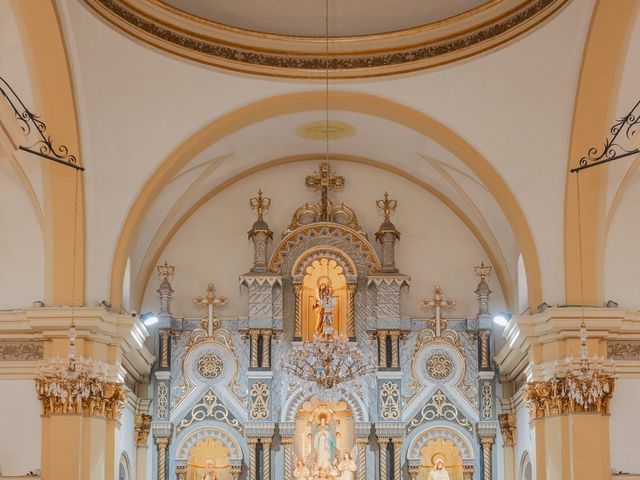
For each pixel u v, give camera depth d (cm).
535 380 1711
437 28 1708
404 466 2027
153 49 1661
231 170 2067
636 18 1512
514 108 1712
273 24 1739
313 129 1981
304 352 1662
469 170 1917
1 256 1734
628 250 1759
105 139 1694
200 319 2081
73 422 1628
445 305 2086
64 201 1692
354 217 2095
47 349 1678
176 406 2048
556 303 1720
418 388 2059
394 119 1797
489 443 2028
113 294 1723
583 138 1669
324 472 1827
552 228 1733
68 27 1542
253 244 2100
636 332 1702
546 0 1588
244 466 2028
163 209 2002
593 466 1630
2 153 1441
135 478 2008
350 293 2070
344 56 1756
